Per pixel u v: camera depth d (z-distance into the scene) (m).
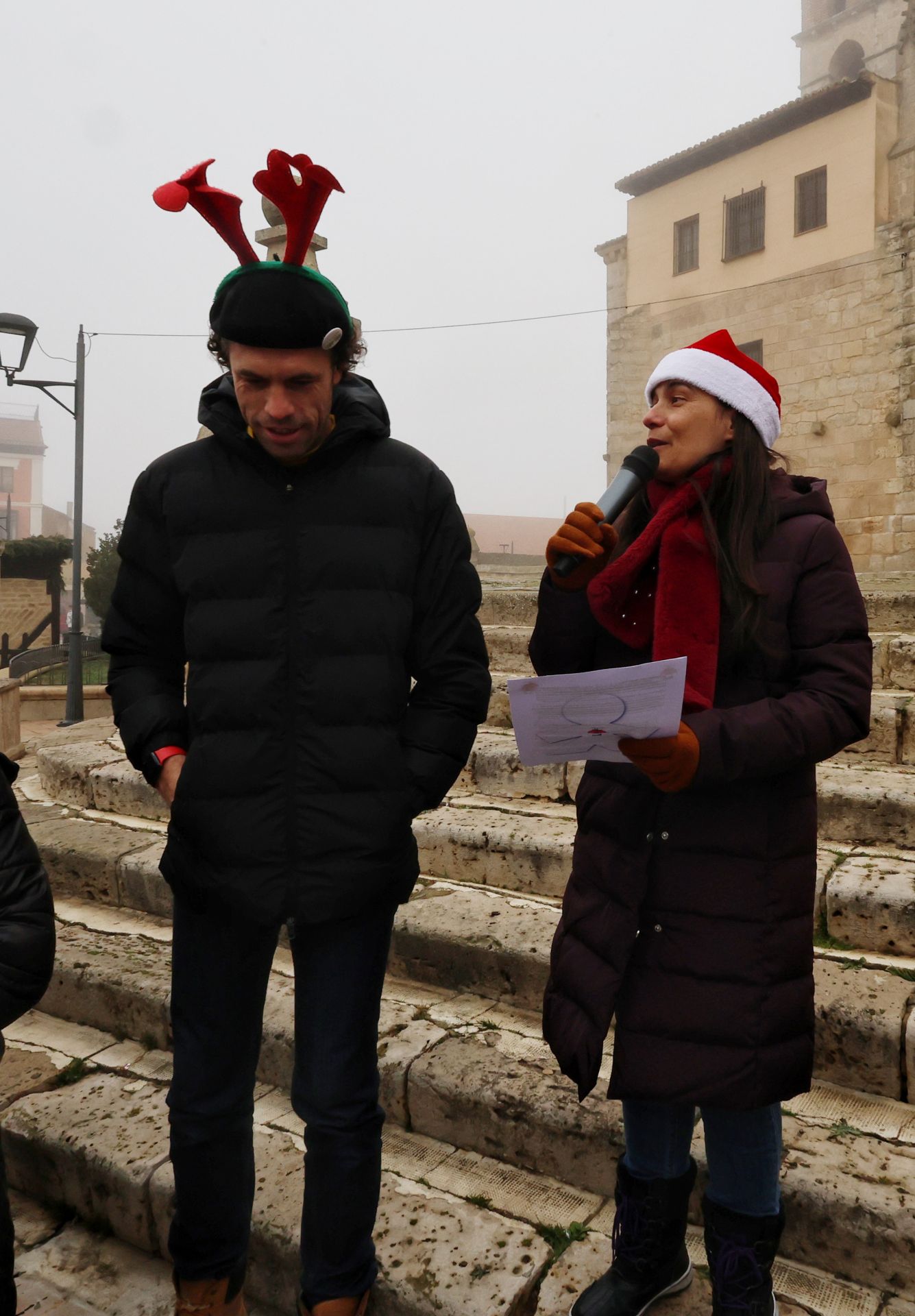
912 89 15.41
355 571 1.46
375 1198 1.58
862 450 16.09
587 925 1.44
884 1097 1.90
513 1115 1.94
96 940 2.79
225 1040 1.54
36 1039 2.52
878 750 2.99
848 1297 1.59
